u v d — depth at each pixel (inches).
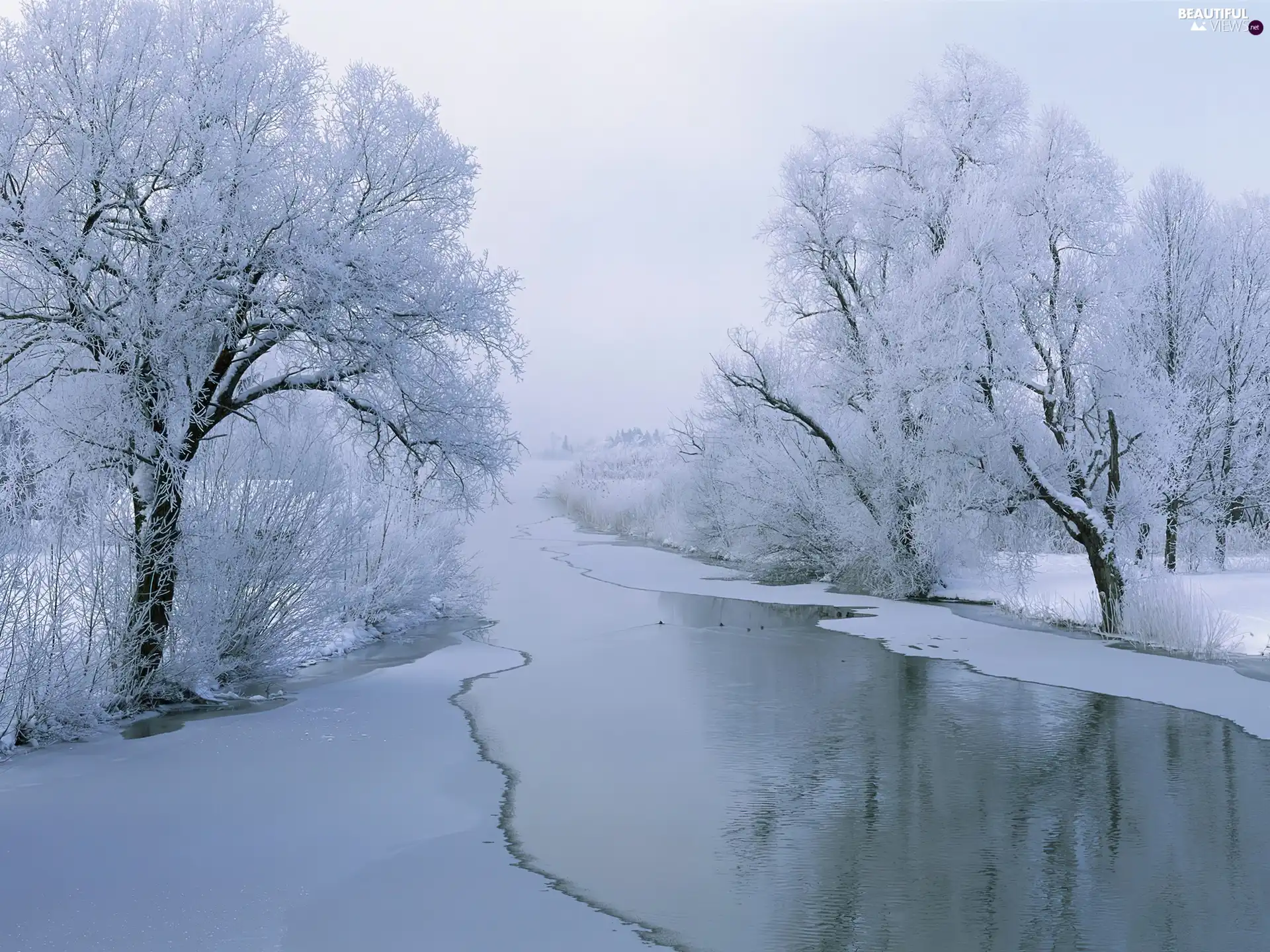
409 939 241.0
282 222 446.6
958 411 835.4
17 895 259.6
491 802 352.8
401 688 542.9
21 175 420.8
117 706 460.4
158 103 435.8
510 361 537.0
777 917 260.8
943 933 252.8
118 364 432.5
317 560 569.9
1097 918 263.1
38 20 419.2
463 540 868.0
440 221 524.1
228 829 315.0
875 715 489.1
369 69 506.9
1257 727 463.8
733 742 439.5
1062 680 572.1
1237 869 297.0
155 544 469.4
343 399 497.7
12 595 406.0
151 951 230.1
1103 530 725.3
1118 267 865.5
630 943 242.1
